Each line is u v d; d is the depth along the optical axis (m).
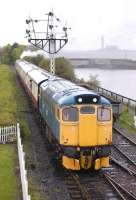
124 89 120.50
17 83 83.69
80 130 24.47
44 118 34.06
